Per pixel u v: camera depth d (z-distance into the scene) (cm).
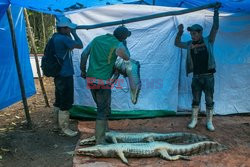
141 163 511
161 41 710
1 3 516
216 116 745
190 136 595
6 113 787
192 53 637
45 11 636
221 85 742
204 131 648
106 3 566
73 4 566
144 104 728
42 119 727
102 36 548
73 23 652
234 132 645
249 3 598
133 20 612
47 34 1412
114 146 525
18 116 757
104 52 532
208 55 629
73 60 701
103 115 550
